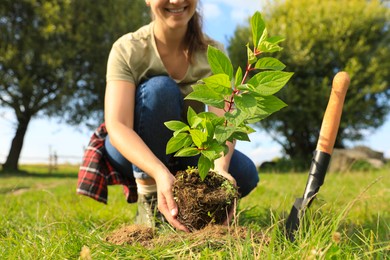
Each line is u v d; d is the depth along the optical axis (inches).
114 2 594.6
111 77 85.0
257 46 64.1
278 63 63.9
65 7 551.5
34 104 588.7
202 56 91.7
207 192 70.2
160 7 79.7
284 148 583.8
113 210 127.8
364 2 550.6
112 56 86.7
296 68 530.9
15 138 607.8
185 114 93.7
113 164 95.1
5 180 447.8
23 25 556.1
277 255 58.4
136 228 72.7
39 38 551.8
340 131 562.6
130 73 86.3
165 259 60.5
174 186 70.6
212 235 65.0
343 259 59.0
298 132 567.5
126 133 77.7
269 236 67.7
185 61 90.9
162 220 81.7
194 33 89.5
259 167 558.9
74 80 588.4
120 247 63.4
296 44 516.7
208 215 69.4
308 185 72.2
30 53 546.9
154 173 72.1
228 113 62.0
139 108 84.4
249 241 61.1
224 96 65.7
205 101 63.7
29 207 152.6
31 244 70.2
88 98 626.8
